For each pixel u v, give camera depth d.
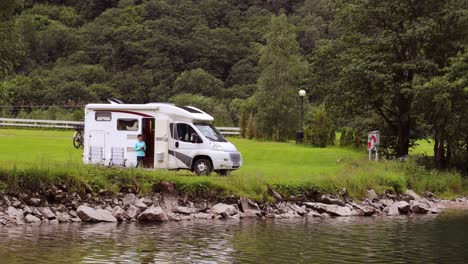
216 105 92.62
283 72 65.38
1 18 25.36
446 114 40.50
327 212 27.62
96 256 16.77
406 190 33.66
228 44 116.62
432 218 27.81
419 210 30.23
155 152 29.31
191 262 16.50
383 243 20.45
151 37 115.19
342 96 43.88
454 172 41.03
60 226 21.70
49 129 66.25
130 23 119.94
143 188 25.25
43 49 114.56
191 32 118.25
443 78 39.50
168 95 103.88
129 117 29.62
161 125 29.34
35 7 129.75
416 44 43.97
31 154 36.28
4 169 23.66
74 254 16.92
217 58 113.56
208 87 103.06
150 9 124.00
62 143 45.66
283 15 68.75
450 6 42.66
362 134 54.69
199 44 114.44
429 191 36.41
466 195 38.19
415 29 41.97
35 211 22.77
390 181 33.03
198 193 26.06
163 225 22.80
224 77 113.50
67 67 109.00
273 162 40.75
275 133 64.81
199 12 123.88
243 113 67.00
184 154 29.20
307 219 26.08
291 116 64.88
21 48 26.58
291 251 18.56
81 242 18.69
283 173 31.89
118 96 102.56
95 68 106.81
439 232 23.20
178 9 124.25
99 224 22.52
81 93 98.50
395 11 43.81
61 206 23.39
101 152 29.80
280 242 20.03
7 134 53.81
